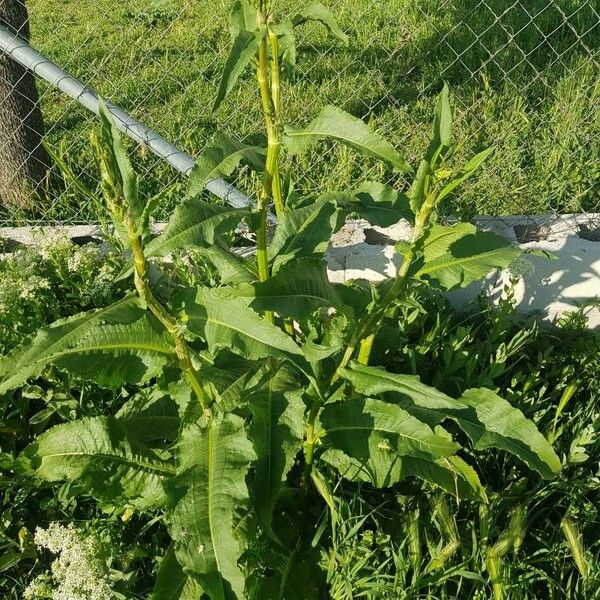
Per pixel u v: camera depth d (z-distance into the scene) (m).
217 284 1.76
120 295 1.77
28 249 1.84
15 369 0.95
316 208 1.35
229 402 1.15
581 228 1.93
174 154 1.90
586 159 2.30
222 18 3.16
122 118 1.88
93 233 2.01
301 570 1.30
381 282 1.82
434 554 1.23
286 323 1.51
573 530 1.28
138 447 1.26
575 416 1.54
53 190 2.23
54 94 2.78
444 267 1.32
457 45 3.01
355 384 1.21
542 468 1.30
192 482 1.05
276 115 1.18
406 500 1.40
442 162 1.08
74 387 1.60
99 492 1.22
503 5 3.26
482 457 1.51
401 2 3.17
